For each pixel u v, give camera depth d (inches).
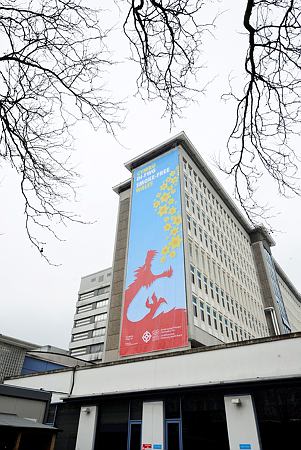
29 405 526.6
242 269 1631.4
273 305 1777.8
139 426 526.0
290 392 411.8
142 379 593.3
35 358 957.2
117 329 1107.9
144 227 1190.3
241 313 1371.8
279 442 393.1
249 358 488.4
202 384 476.1
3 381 807.7
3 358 834.2
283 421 400.8
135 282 1073.5
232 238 1649.9
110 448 540.7
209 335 964.0
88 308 2442.2
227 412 443.2
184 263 989.2
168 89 151.5
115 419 563.8
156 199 1230.9
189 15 130.3
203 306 1023.6
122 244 1334.9
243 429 419.2
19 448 383.6
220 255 1378.0
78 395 663.1
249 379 443.8
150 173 1337.4
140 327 959.6
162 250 1074.7
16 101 152.0
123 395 560.1
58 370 739.4
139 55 144.4
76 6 137.3
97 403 601.3
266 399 425.4
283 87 135.4
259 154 153.7
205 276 1133.7
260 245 2005.4
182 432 474.6
